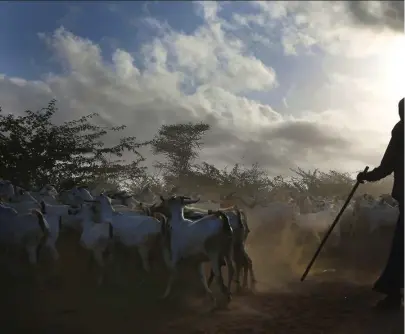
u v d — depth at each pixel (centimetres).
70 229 1152
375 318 824
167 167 2442
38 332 777
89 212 1083
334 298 964
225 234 916
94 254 1053
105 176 1914
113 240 1048
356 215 1507
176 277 952
